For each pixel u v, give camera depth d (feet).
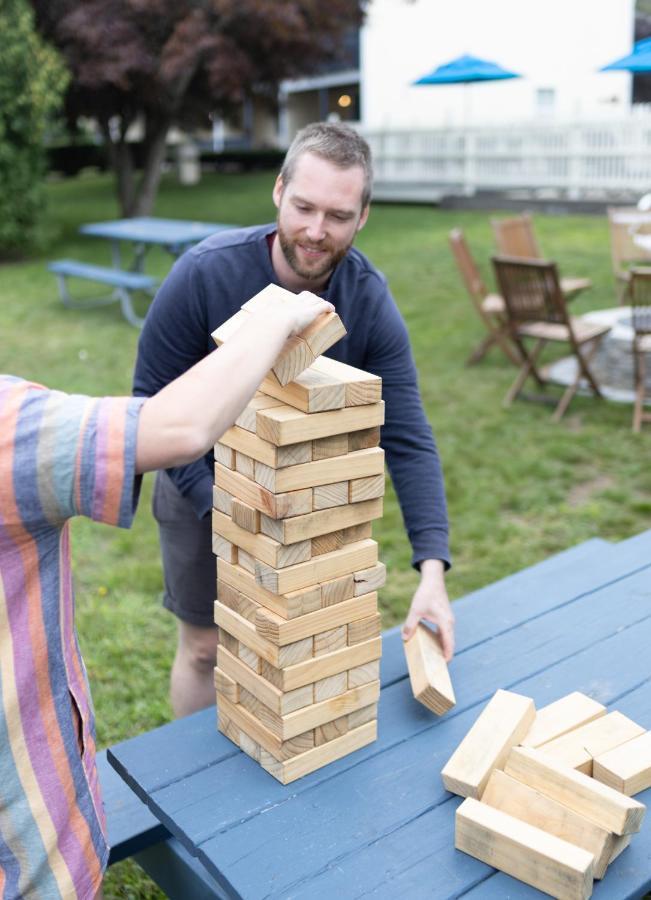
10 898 4.03
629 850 4.79
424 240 42.47
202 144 108.37
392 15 65.10
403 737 5.67
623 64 23.65
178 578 7.72
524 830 4.56
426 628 6.56
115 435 3.51
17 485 3.49
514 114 62.23
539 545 13.96
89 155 80.53
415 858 4.71
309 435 4.61
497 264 19.27
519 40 61.16
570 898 4.37
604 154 51.21
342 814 5.01
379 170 61.87
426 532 6.69
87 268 30.53
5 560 3.74
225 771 5.39
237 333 3.88
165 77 43.29
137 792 5.37
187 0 42.93
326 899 4.44
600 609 7.27
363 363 7.18
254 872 4.62
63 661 4.09
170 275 6.97
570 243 39.65
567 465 16.92
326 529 4.88
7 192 38.78
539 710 5.82
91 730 4.40
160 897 7.81
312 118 96.07
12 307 31.76
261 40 44.32
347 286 6.85
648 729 5.72
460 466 16.89
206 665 8.12
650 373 20.62
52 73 38.75
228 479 5.05
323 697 5.22
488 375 22.30
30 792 3.98
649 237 22.29
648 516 14.90
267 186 68.03
